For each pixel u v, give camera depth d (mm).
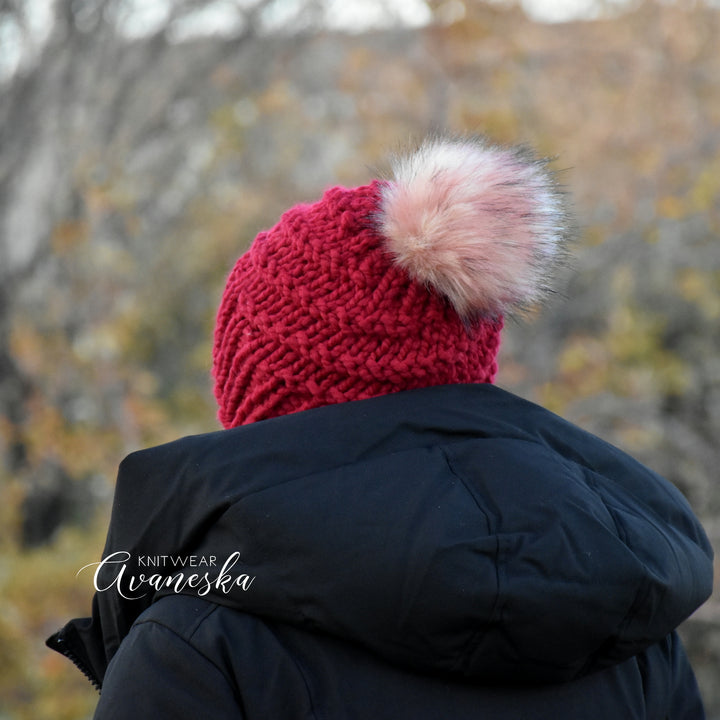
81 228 24016
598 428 21172
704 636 17594
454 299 4305
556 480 3941
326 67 28141
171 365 30031
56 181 24672
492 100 24156
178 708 3773
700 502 20531
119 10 24594
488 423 4234
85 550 22391
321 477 3898
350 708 3760
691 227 23312
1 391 24594
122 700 3861
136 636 4008
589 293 23203
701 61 23938
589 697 4133
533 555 3652
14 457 24734
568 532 3744
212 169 28312
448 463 3998
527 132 23453
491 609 3570
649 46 24188
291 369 4469
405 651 3701
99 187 24234
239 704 3787
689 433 21609
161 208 28516
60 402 24406
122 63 24891
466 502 3812
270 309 4512
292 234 4531
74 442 23312
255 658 3814
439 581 3584
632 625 3824
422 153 4629
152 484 4148
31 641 19703
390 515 3740
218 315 4980
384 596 3635
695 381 22578
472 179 4344
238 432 4141
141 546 4184
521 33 24156
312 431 4102
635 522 4027
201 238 28453
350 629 3695
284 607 3785
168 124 26828
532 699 3979
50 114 24375
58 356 23859
